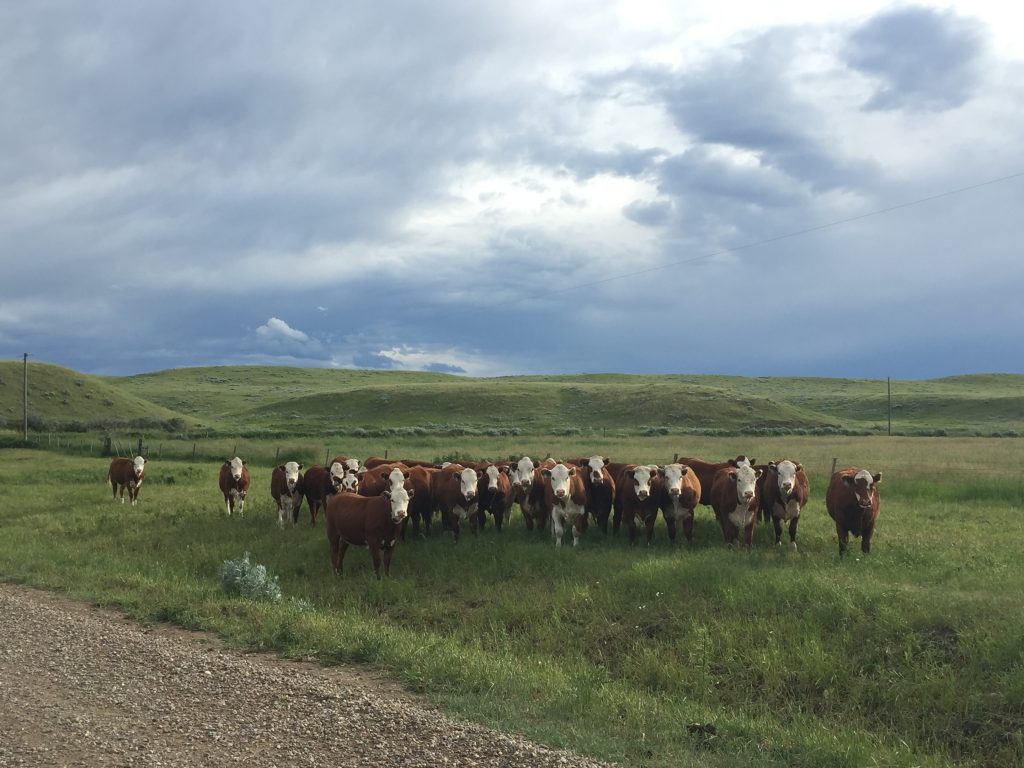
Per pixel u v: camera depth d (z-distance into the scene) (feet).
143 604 37.32
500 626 36.78
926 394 384.88
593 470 54.49
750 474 47.52
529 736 21.33
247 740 20.30
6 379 288.92
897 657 29.35
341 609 40.11
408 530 58.59
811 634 31.24
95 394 298.15
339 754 19.44
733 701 28.58
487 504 59.11
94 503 79.20
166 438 204.23
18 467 119.55
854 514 45.55
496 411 302.66
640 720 23.93
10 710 22.35
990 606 31.32
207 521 64.49
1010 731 24.54
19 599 37.96
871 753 22.76
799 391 434.30
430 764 18.84
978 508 65.87
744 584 36.63
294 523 63.46
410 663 27.86
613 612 36.14
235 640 31.24
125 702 23.07
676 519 52.49
